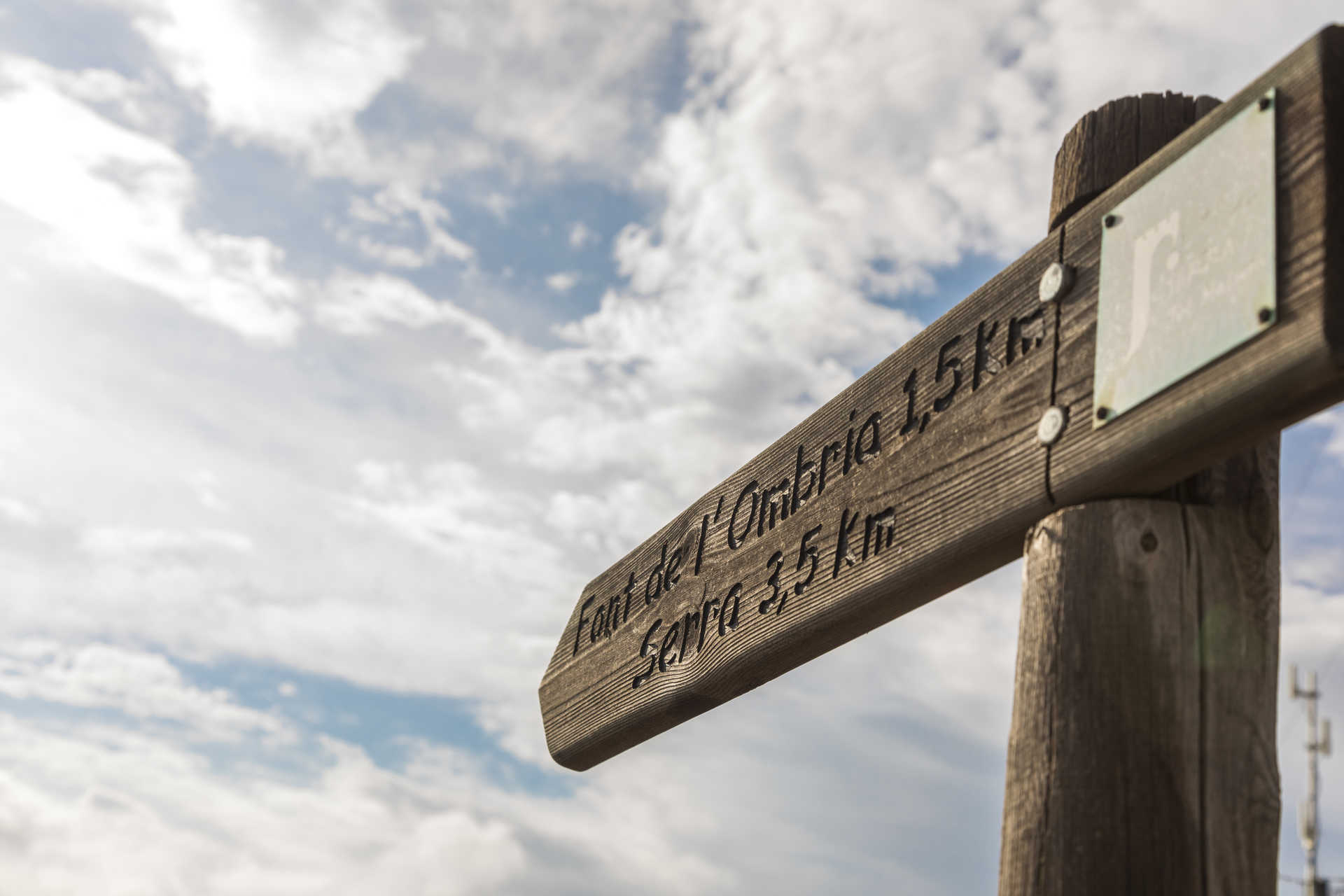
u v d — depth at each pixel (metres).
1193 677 1.66
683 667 3.16
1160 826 1.60
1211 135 1.68
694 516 3.39
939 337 2.36
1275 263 1.50
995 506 2.01
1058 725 1.72
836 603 2.49
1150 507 1.75
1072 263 1.96
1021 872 1.70
